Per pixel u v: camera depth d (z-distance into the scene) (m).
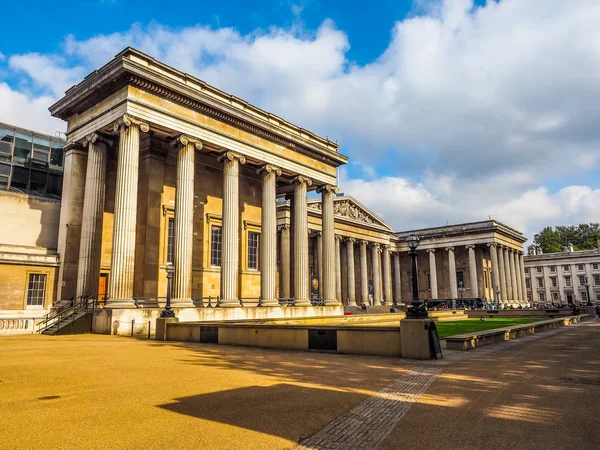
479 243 97.00
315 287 76.12
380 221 93.88
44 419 8.61
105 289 36.97
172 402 10.06
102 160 35.34
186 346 22.61
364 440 7.71
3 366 15.09
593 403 10.23
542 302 133.38
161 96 34.41
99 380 12.61
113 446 7.15
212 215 43.94
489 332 24.31
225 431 8.03
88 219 34.19
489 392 11.45
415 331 17.91
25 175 42.62
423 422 8.76
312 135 49.72
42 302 35.31
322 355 19.09
